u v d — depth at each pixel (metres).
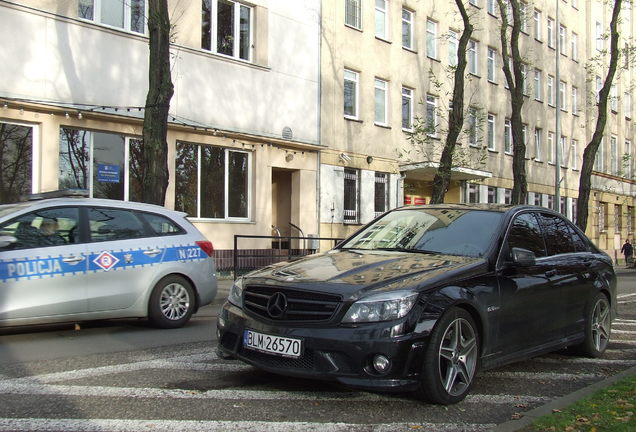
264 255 15.73
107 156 13.45
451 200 24.91
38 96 12.25
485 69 26.41
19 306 6.61
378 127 20.66
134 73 13.84
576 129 34.72
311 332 4.15
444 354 4.37
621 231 39.53
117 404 4.36
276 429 3.89
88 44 13.05
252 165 16.55
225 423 3.98
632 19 40.34
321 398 4.61
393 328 4.07
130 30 13.92
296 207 17.97
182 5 14.82
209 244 8.49
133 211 7.82
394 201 21.28
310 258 5.31
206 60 15.33
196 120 15.06
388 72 21.17
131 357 6.01
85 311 7.11
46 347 6.53
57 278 6.89
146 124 10.87
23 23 12.06
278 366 4.28
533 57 30.34
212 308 10.41
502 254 5.15
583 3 35.78
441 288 4.40
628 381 5.09
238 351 4.57
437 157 22.86
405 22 22.38
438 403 4.45
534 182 30.38
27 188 12.18
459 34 24.94
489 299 4.75
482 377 5.59
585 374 5.79
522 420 3.97
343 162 19.22
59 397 4.52
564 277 5.91
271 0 17.05
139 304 7.57
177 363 5.73
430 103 23.30
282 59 17.30
